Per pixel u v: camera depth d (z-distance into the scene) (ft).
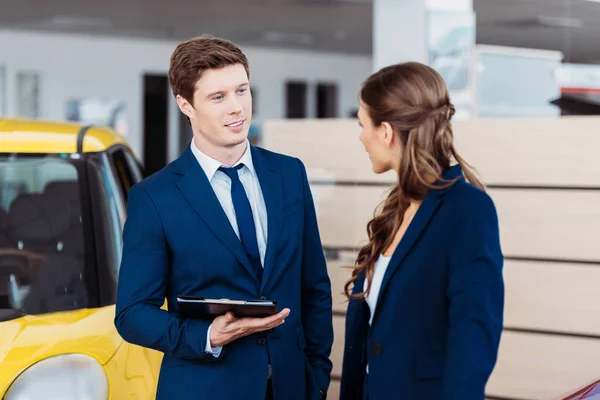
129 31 56.03
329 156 16.15
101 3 43.09
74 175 12.65
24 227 12.25
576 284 14.26
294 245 8.78
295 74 69.26
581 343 14.28
